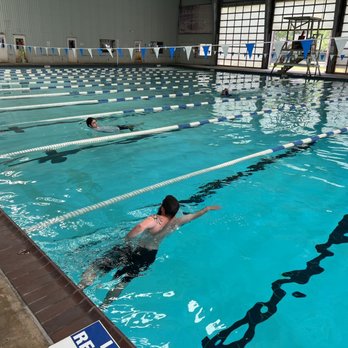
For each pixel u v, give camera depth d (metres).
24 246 2.06
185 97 9.84
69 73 15.45
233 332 1.84
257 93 10.73
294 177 4.00
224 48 9.30
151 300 2.05
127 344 1.38
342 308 2.04
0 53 17.11
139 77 14.89
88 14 19.12
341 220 3.07
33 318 1.49
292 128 6.29
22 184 3.66
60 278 1.75
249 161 4.50
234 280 2.27
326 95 10.43
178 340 1.78
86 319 1.49
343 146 5.21
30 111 7.49
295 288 2.20
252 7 18.67
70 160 4.43
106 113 7.40
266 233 2.83
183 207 3.23
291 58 15.47
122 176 3.95
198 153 4.81
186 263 2.41
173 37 22.91
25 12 17.19
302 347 1.76
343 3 15.21
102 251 2.45
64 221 2.88
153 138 5.53
